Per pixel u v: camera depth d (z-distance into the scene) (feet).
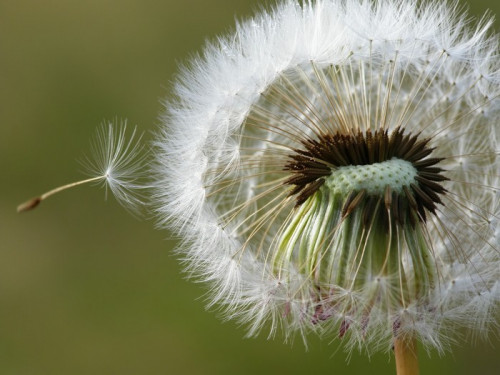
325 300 0.69
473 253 0.72
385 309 0.68
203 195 0.72
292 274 0.70
